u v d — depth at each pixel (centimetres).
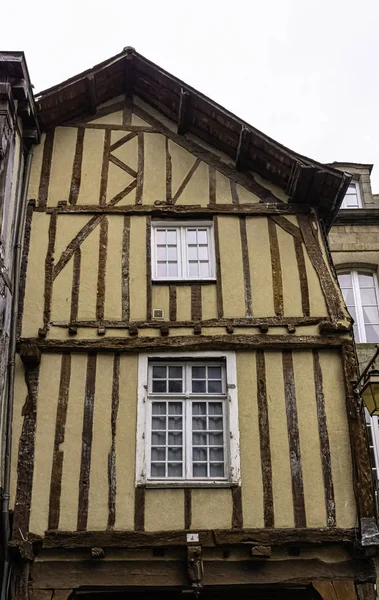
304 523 781
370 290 1156
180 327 877
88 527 773
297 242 945
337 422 830
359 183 1262
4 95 869
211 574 766
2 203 830
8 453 792
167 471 817
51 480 793
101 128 1037
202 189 991
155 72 1020
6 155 861
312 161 941
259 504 789
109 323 876
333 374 856
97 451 810
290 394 845
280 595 818
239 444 817
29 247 924
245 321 881
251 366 860
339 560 777
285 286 911
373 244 1170
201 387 860
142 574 765
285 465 808
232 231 953
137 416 830
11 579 751
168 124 1053
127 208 963
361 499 779
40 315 880
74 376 847
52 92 980
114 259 923
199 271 939
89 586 758
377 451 988
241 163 1005
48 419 823
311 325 880
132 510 783
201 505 788
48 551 768
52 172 988
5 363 819
